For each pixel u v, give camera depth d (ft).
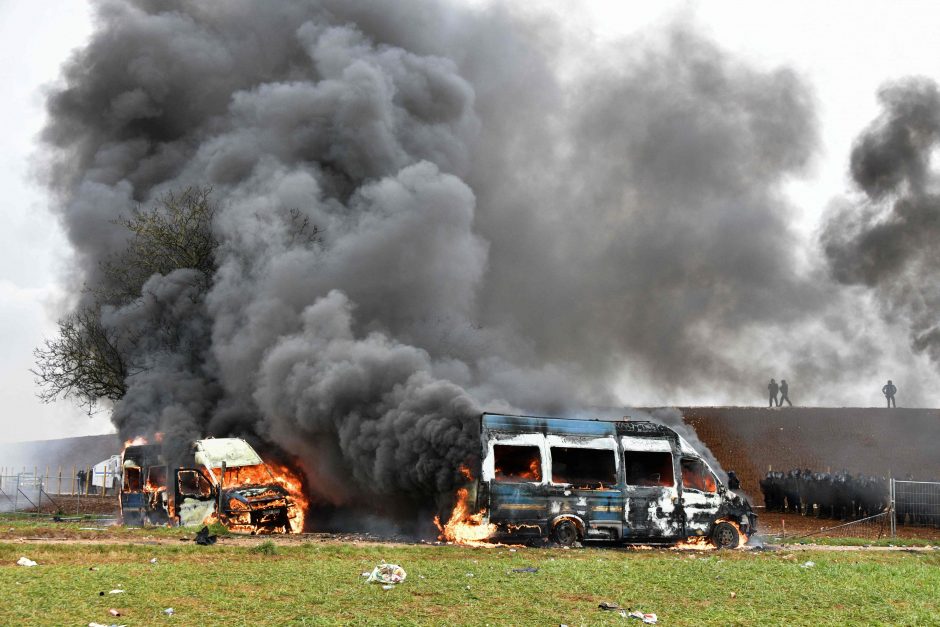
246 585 56.13
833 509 137.69
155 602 49.60
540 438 85.15
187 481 111.55
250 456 114.73
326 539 93.66
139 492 115.75
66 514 139.74
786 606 52.80
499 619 46.60
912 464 203.10
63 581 55.62
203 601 50.29
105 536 89.92
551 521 84.02
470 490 89.30
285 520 106.52
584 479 86.74
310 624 44.21
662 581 60.85
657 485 88.28
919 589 60.44
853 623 47.73
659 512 87.35
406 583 57.72
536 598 53.11
